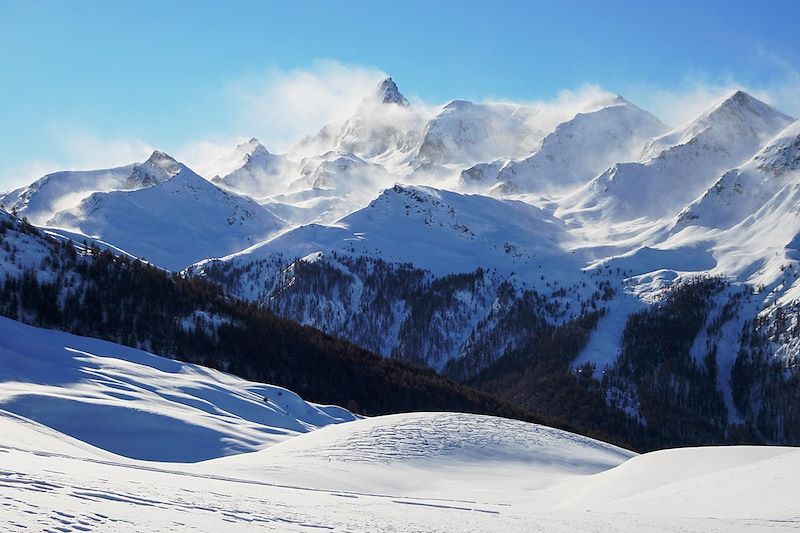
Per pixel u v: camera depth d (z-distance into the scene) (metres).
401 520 31.56
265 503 30.03
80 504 21.98
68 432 79.38
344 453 72.56
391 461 71.81
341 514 30.45
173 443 81.19
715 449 73.25
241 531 22.81
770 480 54.34
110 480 29.02
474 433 85.62
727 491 54.06
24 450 37.72
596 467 82.31
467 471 73.06
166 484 31.45
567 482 72.12
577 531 35.34
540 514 42.25
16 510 19.80
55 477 26.12
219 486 35.31
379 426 84.62
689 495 54.97
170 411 92.00
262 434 91.38
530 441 87.06
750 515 46.12
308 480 56.59
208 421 90.19
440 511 38.03
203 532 21.62
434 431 84.44
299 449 74.50
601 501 59.03
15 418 60.22
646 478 65.81
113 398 93.56
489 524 34.34
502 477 72.38
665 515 47.84
